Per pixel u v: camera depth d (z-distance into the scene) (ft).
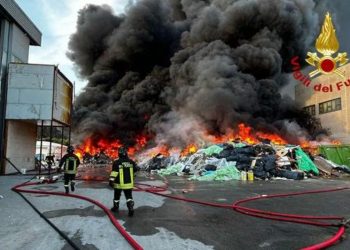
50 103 50.14
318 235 15.84
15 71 50.34
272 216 20.29
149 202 25.08
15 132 53.31
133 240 14.02
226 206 23.18
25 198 26.07
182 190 33.22
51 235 15.20
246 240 14.87
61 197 27.04
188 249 13.38
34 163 63.72
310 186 38.47
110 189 32.71
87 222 17.78
